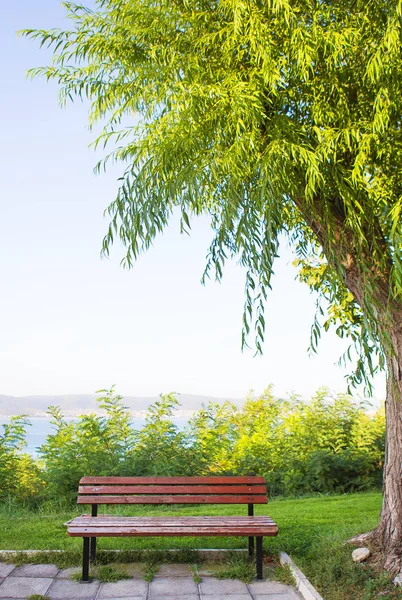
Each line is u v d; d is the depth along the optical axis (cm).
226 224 433
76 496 869
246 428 1224
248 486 557
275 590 477
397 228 396
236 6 425
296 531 643
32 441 1201
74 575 501
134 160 470
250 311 449
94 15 518
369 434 1130
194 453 1002
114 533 481
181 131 445
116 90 524
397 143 467
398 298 489
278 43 468
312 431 1153
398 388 498
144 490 552
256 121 425
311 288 731
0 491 866
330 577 475
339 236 495
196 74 462
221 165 431
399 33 405
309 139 463
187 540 618
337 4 477
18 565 534
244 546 591
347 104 474
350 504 842
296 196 492
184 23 493
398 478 499
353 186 444
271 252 429
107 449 978
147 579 497
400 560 472
